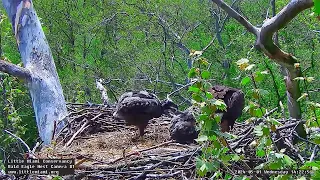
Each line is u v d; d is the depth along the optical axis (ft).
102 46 60.90
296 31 45.62
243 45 50.14
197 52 11.20
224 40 57.67
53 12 66.18
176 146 16.76
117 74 53.52
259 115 10.89
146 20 56.39
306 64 42.45
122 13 58.85
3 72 25.76
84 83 51.96
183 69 51.67
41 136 23.77
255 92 10.93
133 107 17.08
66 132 19.57
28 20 25.43
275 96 38.86
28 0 25.63
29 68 24.64
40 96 24.08
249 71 10.84
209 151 10.86
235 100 15.81
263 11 54.65
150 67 51.62
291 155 14.05
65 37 66.59
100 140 18.19
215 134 10.77
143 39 56.80
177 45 54.08
